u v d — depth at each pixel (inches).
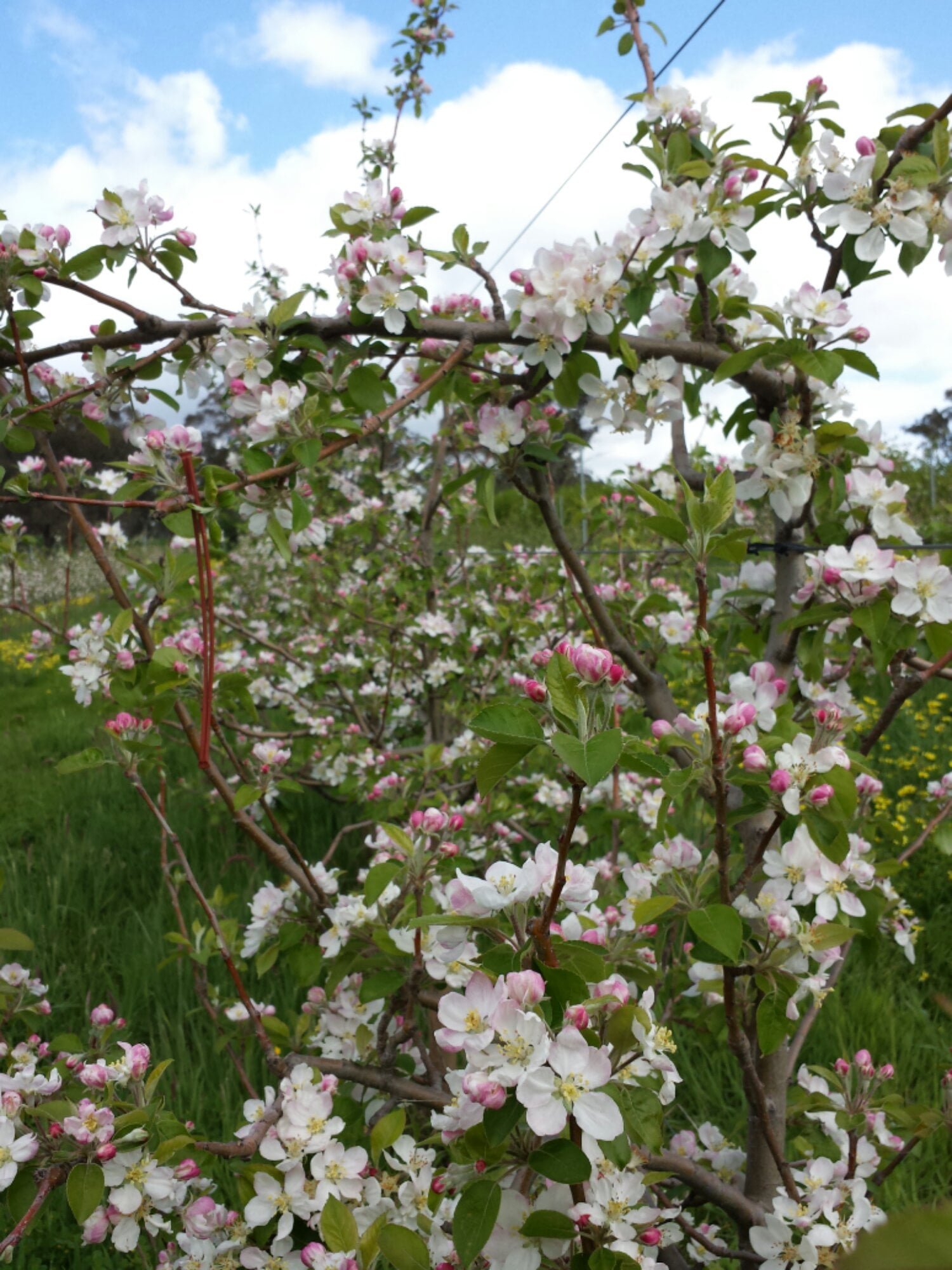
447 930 49.1
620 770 122.3
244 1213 68.6
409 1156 68.4
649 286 83.5
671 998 97.7
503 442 87.6
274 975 142.9
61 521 534.3
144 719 95.7
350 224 89.4
